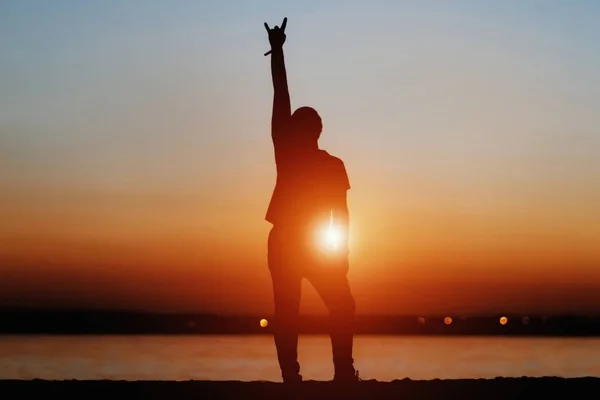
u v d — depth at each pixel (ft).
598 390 25.35
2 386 25.05
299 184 27.30
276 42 28.55
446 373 98.43
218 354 145.89
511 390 25.31
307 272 27.30
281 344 27.43
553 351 160.45
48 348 163.12
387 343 222.69
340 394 24.68
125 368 106.22
